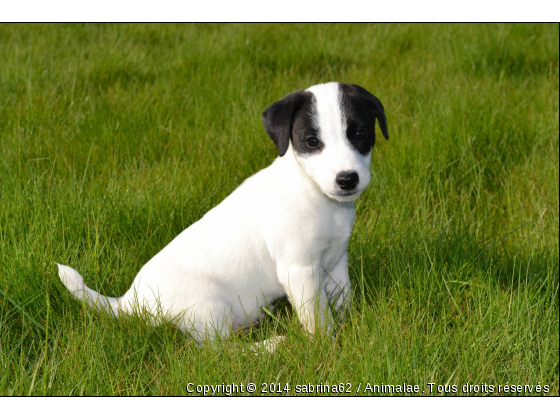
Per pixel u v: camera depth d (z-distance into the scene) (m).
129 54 9.84
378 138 6.93
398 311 4.44
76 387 3.77
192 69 9.21
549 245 5.45
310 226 4.22
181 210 5.43
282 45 10.27
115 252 5.08
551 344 4.25
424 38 11.05
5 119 7.49
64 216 5.27
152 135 7.13
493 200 6.27
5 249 4.75
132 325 4.17
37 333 4.30
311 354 3.98
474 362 3.97
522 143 6.99
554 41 9.98
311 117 3.98
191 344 4.20
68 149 6.79
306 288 4.32
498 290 4.52
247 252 4.35
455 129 6.79
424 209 5.73
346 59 10.14
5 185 5.61
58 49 10.25
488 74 9.02
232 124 7.31
